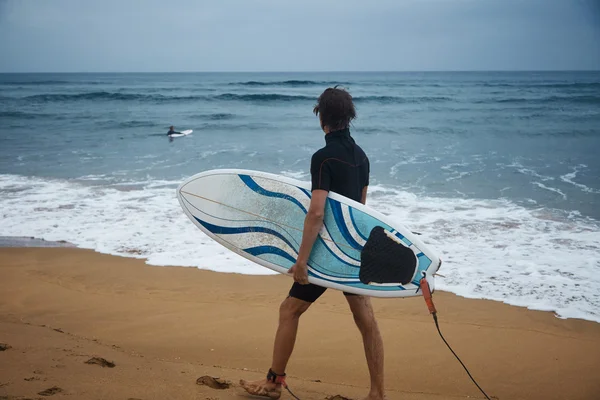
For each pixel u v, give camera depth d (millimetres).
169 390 2939
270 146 18594
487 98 41656
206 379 3180
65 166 14227
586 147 17969
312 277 2838
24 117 28156
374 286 2803
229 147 18281
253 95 39281
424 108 34594
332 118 2760
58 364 3303
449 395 3734
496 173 13234
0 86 68062
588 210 9555
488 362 4316
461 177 12727
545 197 10578
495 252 7238
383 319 5223
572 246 7469
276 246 3045
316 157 2736
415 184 11914
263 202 3107
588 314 5359
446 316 5312
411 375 4051
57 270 6590
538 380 4027
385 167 14156
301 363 4199
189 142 19625
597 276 6336
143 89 57000
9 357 3383
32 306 5484
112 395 2762
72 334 4473
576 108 33094
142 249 7383
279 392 2998
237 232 3137
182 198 3266
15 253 7199
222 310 5383
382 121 26688
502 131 22484
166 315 5238
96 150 17453
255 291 5965
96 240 7746
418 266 2783
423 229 8312
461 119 27547
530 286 6074
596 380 4023
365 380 3916
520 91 51312
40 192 10836
